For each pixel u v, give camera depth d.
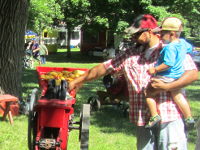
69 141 7.63
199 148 4.47
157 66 4.52
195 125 4.56
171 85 4.43
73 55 42.03
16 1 10.03
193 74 4.50
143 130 4.70
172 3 32.84
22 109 10.00
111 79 10.66
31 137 5.68
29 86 15.92
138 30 4.60
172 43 4.51
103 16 31.38
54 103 5.39
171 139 4.53
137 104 4.69
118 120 9.92
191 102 12.97
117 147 7.50
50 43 44.97
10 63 10.09
